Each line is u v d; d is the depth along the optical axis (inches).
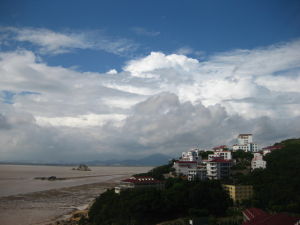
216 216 6373.0
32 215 7495.1
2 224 6530.5
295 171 7637.8
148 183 7770.7
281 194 6624.0
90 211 7190.0
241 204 6924.2
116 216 6353.3
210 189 6835.6
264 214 4744.1
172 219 6373.0
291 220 3944.4
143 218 6225.4
